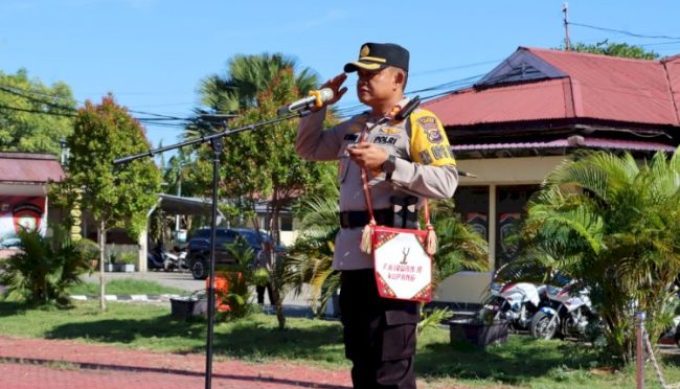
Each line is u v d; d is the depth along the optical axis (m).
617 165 11.21
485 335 13.66
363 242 4.90
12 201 32.25
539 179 17.95
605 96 18.95
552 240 11.20
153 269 39.06
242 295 16.33
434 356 13.09
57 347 14.72
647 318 11.46
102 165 18.02
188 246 32.50
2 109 45.75
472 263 13.51
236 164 14.36
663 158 11.67
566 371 11.70
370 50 5.11
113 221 18.64
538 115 18.06
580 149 16.95
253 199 14.93
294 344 14.41
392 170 4.80
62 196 18.59
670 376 11.45
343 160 5.26
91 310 19.02
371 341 5.04
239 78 31.94
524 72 20.56
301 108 5.44
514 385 11.26
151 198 18.64
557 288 13.62
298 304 20.91
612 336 11.73
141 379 11.76
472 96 20.50
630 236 10.81
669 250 10.77
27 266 19.50
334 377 11.96
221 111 31.02
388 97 5.10
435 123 5.05
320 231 13.57
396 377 5.04
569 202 11.23
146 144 18.58
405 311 5.03
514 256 11.64
